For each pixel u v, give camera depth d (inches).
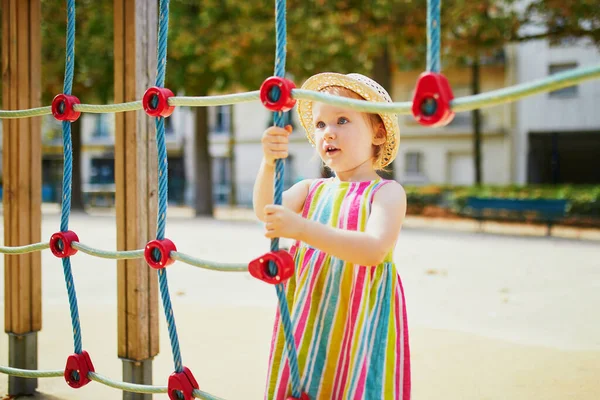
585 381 126.9
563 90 852.0
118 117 101.5
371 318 70.5
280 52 63.7
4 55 117.0
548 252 361.4
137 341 102.5
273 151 64.7
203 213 690.2
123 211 101.9
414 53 543.2
